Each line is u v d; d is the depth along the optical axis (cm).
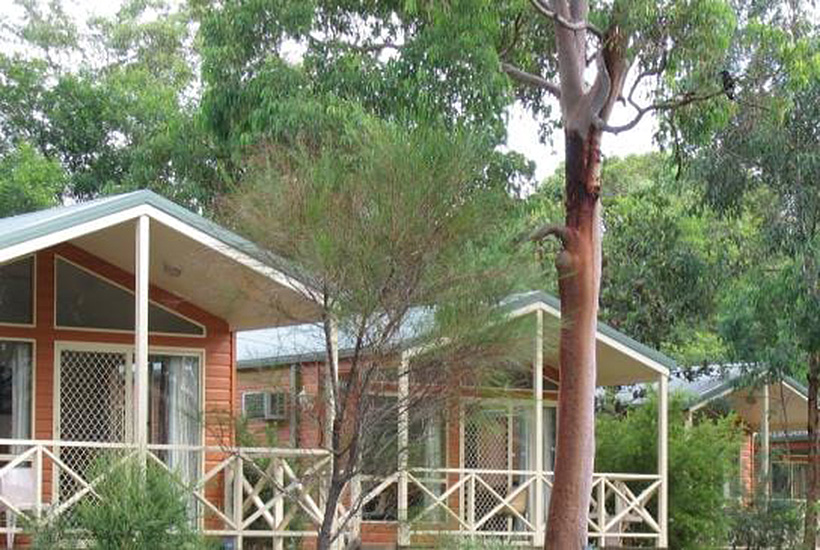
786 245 2088
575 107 1562
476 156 1164
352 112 1675
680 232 2606
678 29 1570
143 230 1290
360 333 1123
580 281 1530
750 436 2747
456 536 1404
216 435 1335
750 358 2234
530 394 1623
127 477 1163
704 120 1714
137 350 1280
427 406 1142
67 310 1510
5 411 1464
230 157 1895
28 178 2747
